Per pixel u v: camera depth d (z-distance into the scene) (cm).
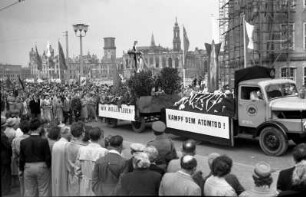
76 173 599
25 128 750
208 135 1305
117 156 543
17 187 829
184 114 1391
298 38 2694
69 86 3725
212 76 2250
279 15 2705
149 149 534
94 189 537
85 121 2156
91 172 585
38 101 1973
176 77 1770
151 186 420
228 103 1259
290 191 525
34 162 634
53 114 2064
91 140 603
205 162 1059
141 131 1706
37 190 655
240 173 931
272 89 1200
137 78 1711
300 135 1120
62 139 641
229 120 1228
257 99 1189
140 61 2328
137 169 432
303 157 527
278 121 1150
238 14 3197
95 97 2217
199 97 1384
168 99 1723
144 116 1692
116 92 1902
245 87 1222
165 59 10994
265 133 1160
